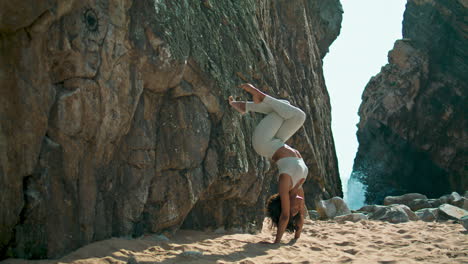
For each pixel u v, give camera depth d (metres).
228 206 6.72
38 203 3.95
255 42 8.42
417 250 5.13
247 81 7.50
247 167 6.77
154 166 5.39
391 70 30.23
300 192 6.09
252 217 7.14
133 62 4.93
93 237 4.58
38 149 3.97
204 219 6.50
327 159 15.12
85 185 4.46
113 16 4.59
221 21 7.31
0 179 3.72
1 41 3.74
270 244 5.52
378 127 30.75
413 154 29.94
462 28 27.75
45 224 4.02
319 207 10.66
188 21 5.98
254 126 7.40
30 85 3.89
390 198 12.86
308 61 13.86
